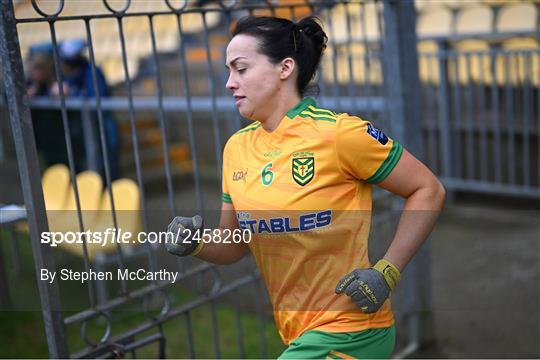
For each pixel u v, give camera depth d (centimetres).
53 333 895
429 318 1516
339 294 769
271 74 768
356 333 770
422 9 3145
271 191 767
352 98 1451
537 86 2350
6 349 1642
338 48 2800
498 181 2406
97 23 4238
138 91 3844
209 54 1137
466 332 1557
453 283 1809
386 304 812
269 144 783
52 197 2159
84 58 2667
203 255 848
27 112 834
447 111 2517
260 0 1366
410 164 763
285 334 843
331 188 754
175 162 3456
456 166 2562
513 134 2339
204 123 3406
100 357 963
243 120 2152
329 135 740
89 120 2608
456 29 2988
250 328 1689
